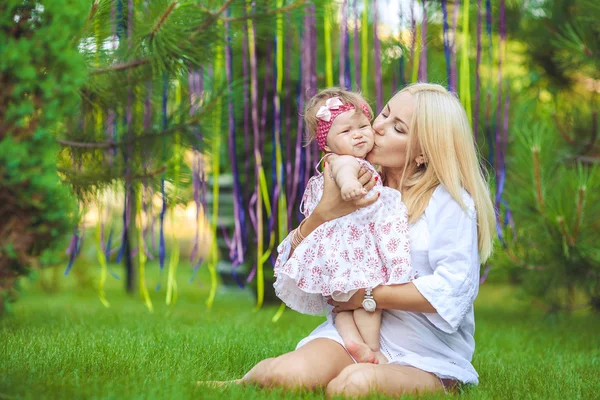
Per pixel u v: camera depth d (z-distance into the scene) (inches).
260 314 213.9
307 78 169.5
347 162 92.6
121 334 141.6
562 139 204.4
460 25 223.5
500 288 354.0
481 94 207.5
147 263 477.7
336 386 84.5
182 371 102.2
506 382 108.3
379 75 162.6
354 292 92.0
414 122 95.1
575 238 180.1
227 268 295.7
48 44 82.6
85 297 298.4
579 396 98.6
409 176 98.0
